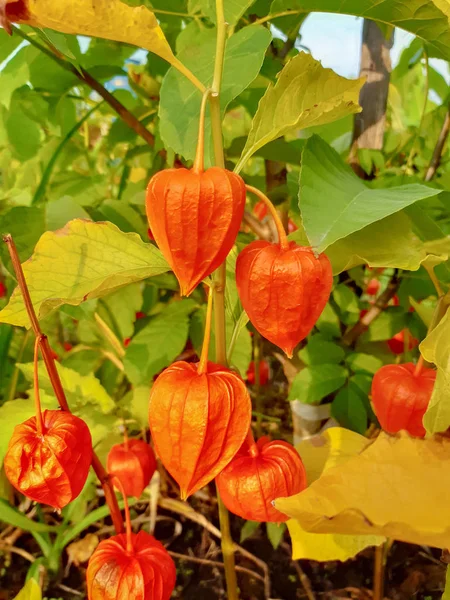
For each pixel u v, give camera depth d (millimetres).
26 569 515
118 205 447
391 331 469
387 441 253
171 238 182
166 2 361
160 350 443
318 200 220
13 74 468
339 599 469
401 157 562
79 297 252
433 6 264
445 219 428
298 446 355
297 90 216
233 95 254
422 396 283
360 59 435
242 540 508
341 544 311
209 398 205
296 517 212
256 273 200
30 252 375
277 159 393
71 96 513
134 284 498
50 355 258
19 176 725
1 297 592
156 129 432
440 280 379
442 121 521
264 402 709
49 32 284
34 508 576
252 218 464
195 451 209
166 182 178
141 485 413
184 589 491
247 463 247
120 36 188
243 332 421
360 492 229
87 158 646
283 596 478
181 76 266
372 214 215
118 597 271
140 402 460
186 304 465
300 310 201
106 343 573
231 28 279
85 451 252
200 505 580
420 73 706
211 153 256
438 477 235
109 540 300
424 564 498
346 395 426
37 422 238
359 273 479
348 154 492
